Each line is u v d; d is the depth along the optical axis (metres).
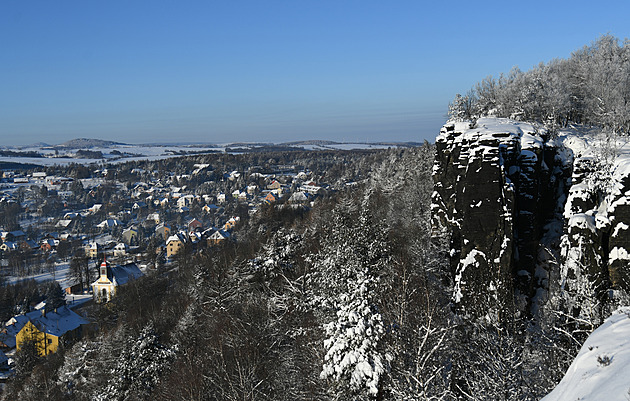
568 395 12.48
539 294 49.91
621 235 41.19
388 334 32.62
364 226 50.97
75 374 71.44
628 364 11.95
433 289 50.84
